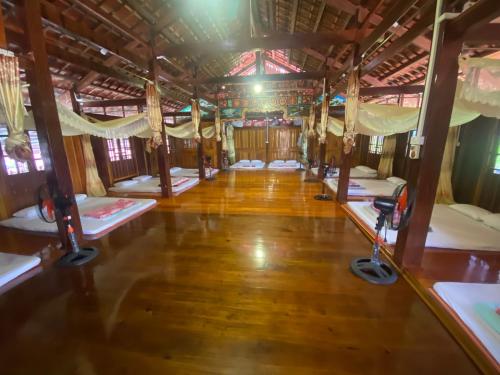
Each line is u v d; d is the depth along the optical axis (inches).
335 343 49.7
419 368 44.0
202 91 287.0
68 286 70.6
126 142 255.6
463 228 103.8
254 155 386.9
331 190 189.9
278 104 292.4
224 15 170.1
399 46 86.7
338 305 61.1
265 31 206.4
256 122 374.3
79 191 185.2
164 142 166.2
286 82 285.9
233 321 56.2
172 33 165.0
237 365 45.3
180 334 52.6
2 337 52.5
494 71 60.1
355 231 109.0
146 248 94.4
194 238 103.3
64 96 202.5
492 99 67.5
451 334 50.9
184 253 90.0
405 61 169.0
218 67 263.9
